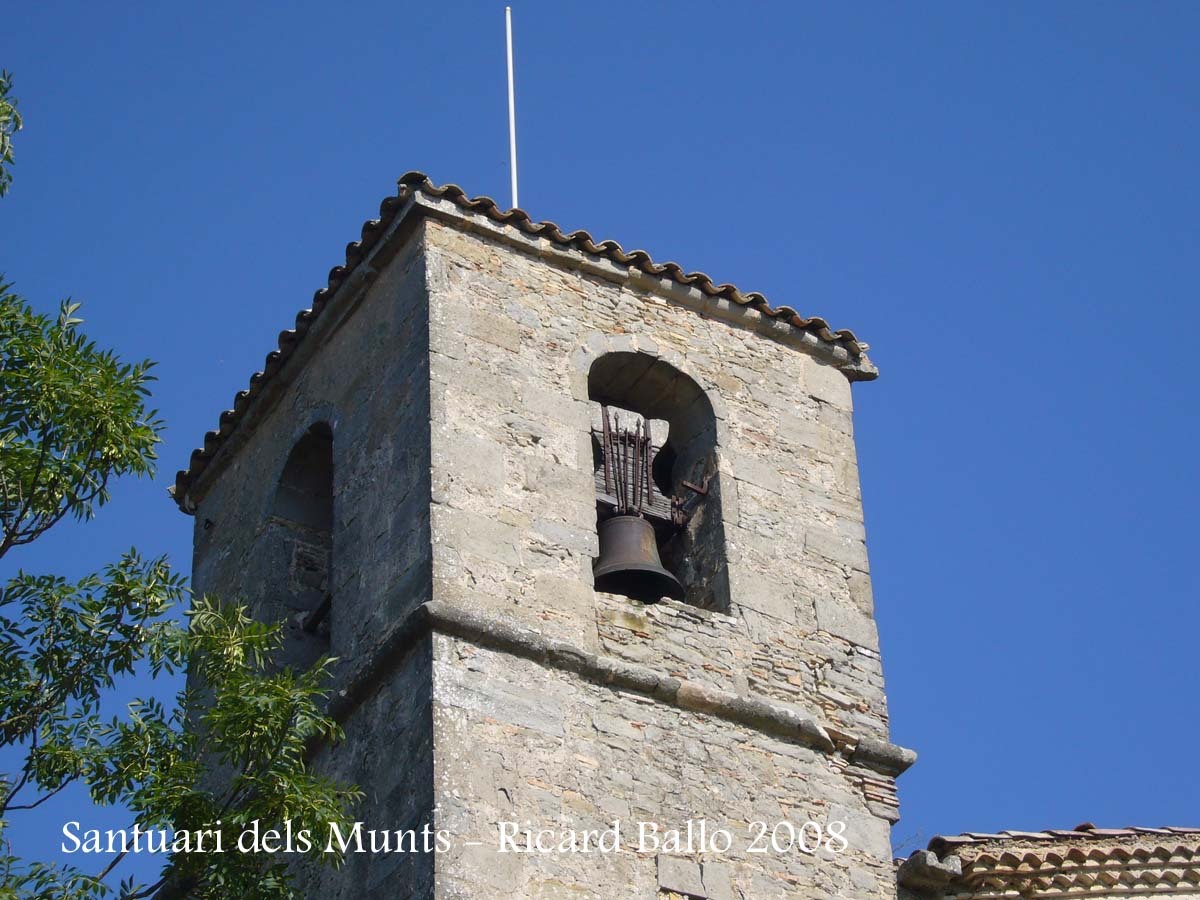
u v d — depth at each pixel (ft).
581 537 68.64
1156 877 69.05
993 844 68.64
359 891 62.85
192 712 73.87
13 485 60.70
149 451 61.62
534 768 63.82
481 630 65.00
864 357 77.66
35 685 60.59
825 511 73.87
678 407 74.28
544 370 71.15
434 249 71.67
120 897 58.65
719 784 66.49
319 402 74.54
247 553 75.92
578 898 62.59
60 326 61.98
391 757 64.03
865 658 71.46
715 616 69.62
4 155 61.36
